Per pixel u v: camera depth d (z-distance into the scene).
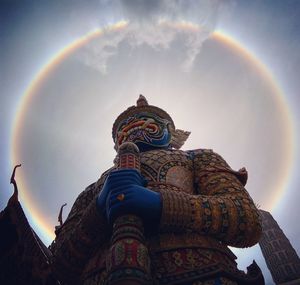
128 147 2.62
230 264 2.35
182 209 2.19
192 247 2.22
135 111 4.28
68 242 2.60
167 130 4.02
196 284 1.98
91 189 3.31
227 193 2.66
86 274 2.41
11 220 2.99
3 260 2.89
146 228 2.21
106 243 2.45
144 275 1.72
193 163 3.31
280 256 32.47
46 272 2.97
